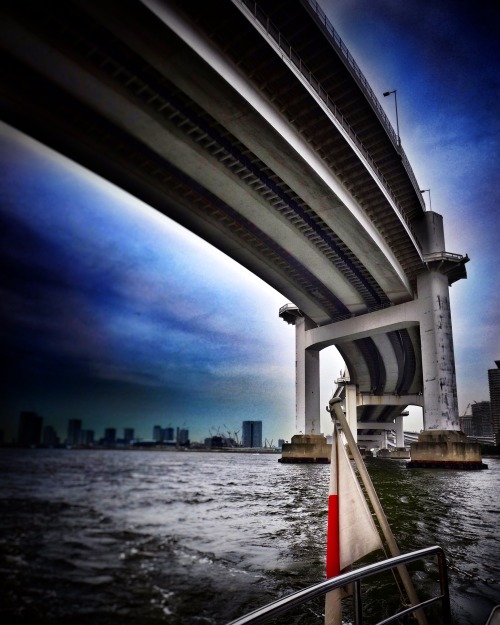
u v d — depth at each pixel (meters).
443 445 56.78
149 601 7.11
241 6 28.14
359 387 103.62
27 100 29.92
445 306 63.16
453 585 9.83
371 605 8.45
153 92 32.19
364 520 3.98
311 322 79.69
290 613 8.14
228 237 52.28
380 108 42.72
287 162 39.69
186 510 15.18
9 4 25.02
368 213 51.47
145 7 25.16
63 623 5.40
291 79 33.50
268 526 16.02
